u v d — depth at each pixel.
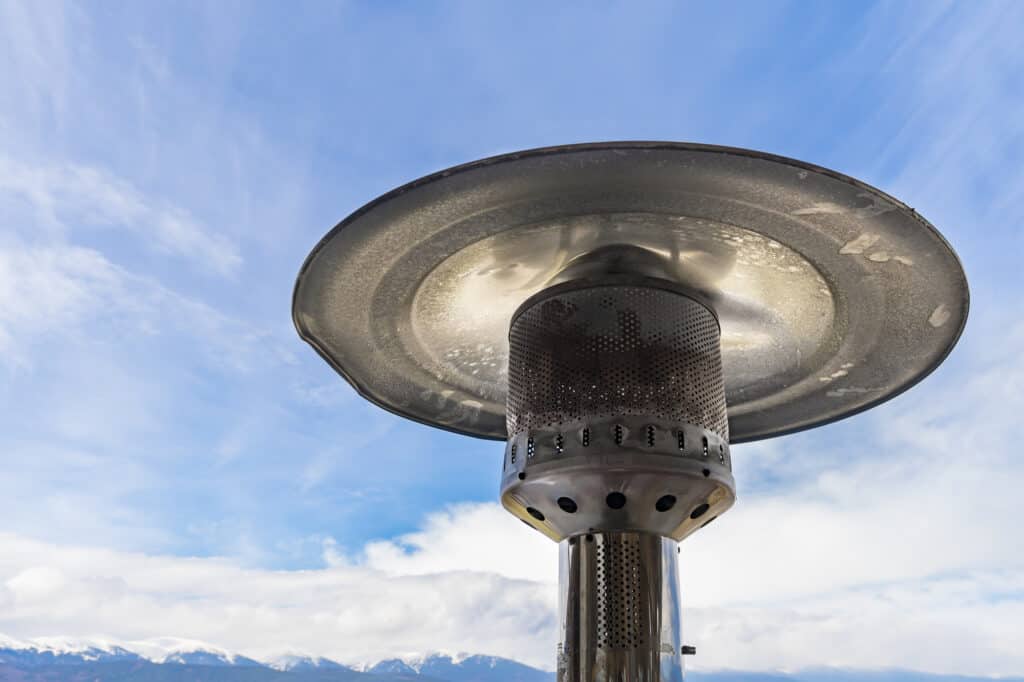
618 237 1.17
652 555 1.11
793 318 1.33
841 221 1.08
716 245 1.18
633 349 1.16
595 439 1.11
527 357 1.21
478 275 1.26
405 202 1.08
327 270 1.19
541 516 1.18
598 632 1.09
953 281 1.16
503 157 0.99
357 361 1.42
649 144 0.96
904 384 1.43
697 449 1.13
